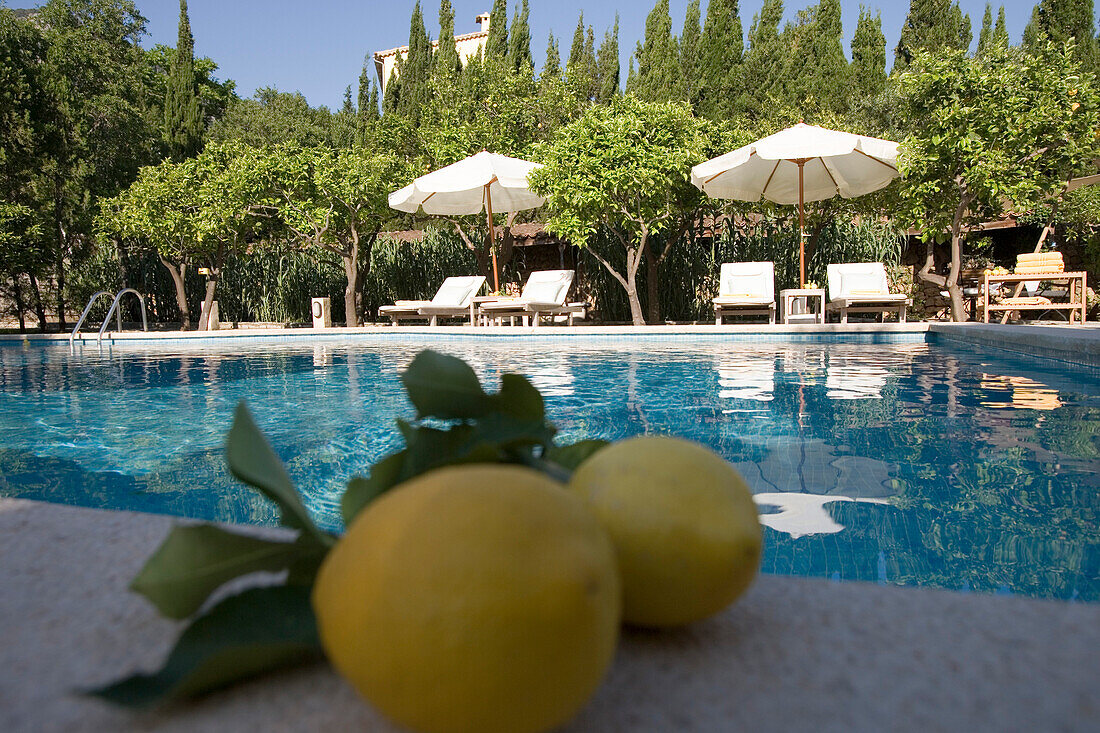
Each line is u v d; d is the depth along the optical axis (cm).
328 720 48
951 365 524
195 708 50
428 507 42
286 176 1060
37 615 66
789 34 2483
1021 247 1126
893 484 220
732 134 1023
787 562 161
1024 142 769
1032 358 552
